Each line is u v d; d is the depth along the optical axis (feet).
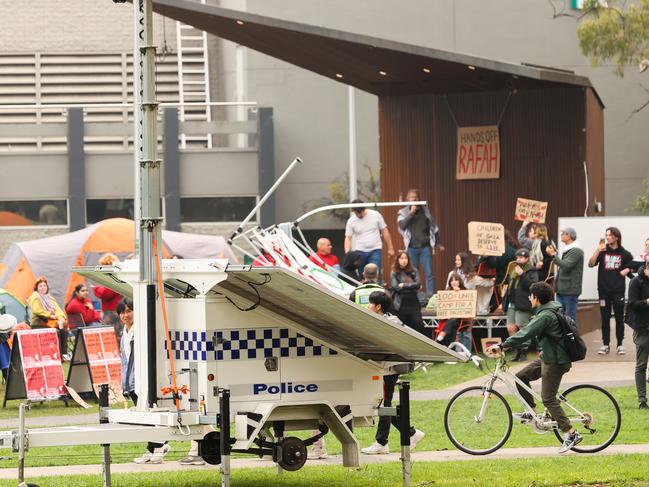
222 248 247.29
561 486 93.86
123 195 353.92
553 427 114.62
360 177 369.91
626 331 216.95
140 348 88.74
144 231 87.81
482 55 366.43
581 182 228.02
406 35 368.48
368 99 371.97
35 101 378.73
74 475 104.83
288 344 89.30
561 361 112.98
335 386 90.99
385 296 110.32
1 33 380.58
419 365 171.12
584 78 219.41
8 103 377.50
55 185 351.46
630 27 290.97
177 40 384.27
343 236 367.66
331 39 191.21
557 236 227.61
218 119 382.01
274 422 91.81
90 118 375.45
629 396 149.48
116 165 353.92
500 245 190.08
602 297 186.29
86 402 164.86
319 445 114.01
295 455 89.81
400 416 93.56
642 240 209.77
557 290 181.78
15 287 232.53
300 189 370.32
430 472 102.01
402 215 211.82
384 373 93.81
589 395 116.98
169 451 122.21
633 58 302.04
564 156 229.66
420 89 235.20
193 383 87.15
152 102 87.86
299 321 89.40
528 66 215.51
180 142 363.97
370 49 195.42
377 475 101.24
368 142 371.15
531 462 107.65
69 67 380.58
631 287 141.49
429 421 138.21
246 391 87.81
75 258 234.38
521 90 232.94
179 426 85.81
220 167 357.41
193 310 87.20
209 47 390.01
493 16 367.04
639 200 346.54
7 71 379.35
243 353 87.81
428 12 368.27
